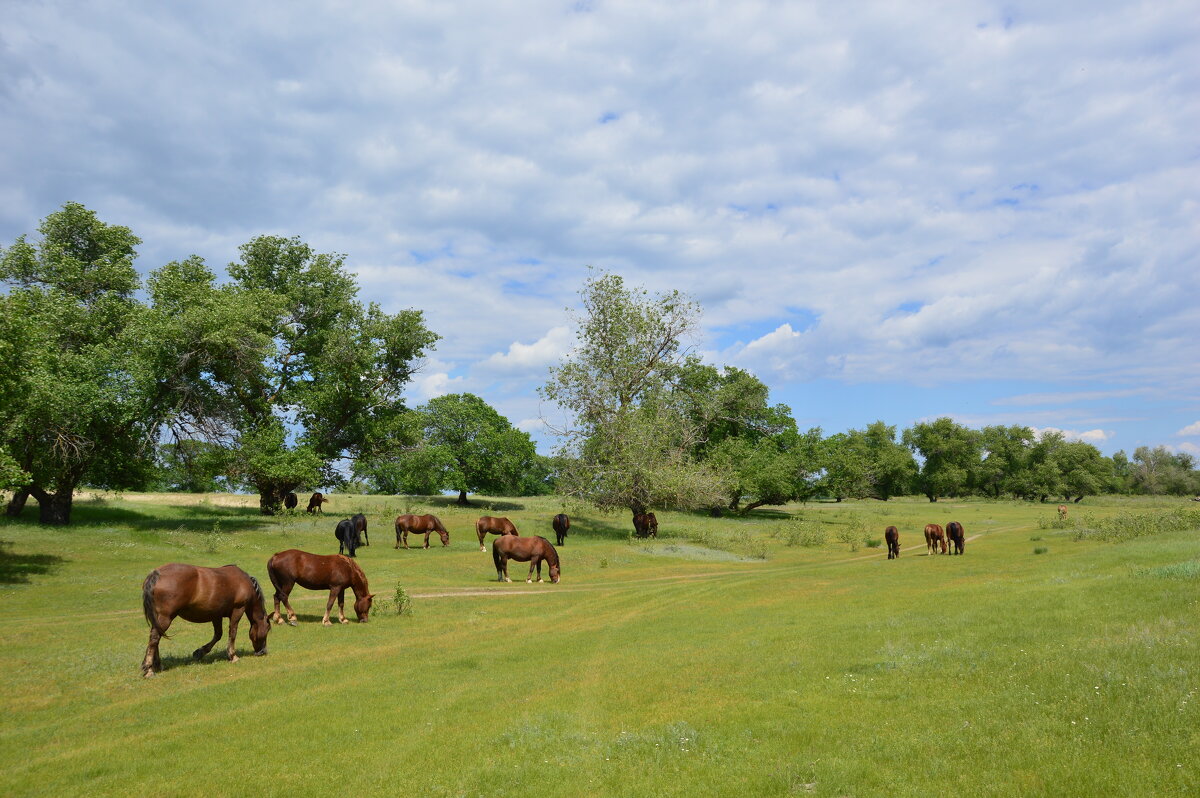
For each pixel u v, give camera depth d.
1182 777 5.59
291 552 16.58
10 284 33.09
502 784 6.79
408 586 23.58
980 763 6.33
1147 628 10.41
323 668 12.01
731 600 20.23
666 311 48.66
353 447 48.28
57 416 26.28
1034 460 124.69
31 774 7.29
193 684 10.93
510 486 70.94
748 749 7.28
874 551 39.19
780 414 80.56
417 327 48.34
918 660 10.37
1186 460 144.62
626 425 44.88
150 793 6.79
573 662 12.37
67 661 12.07
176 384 34.56
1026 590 16.42
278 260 47.47
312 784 6.97
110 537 29.33
